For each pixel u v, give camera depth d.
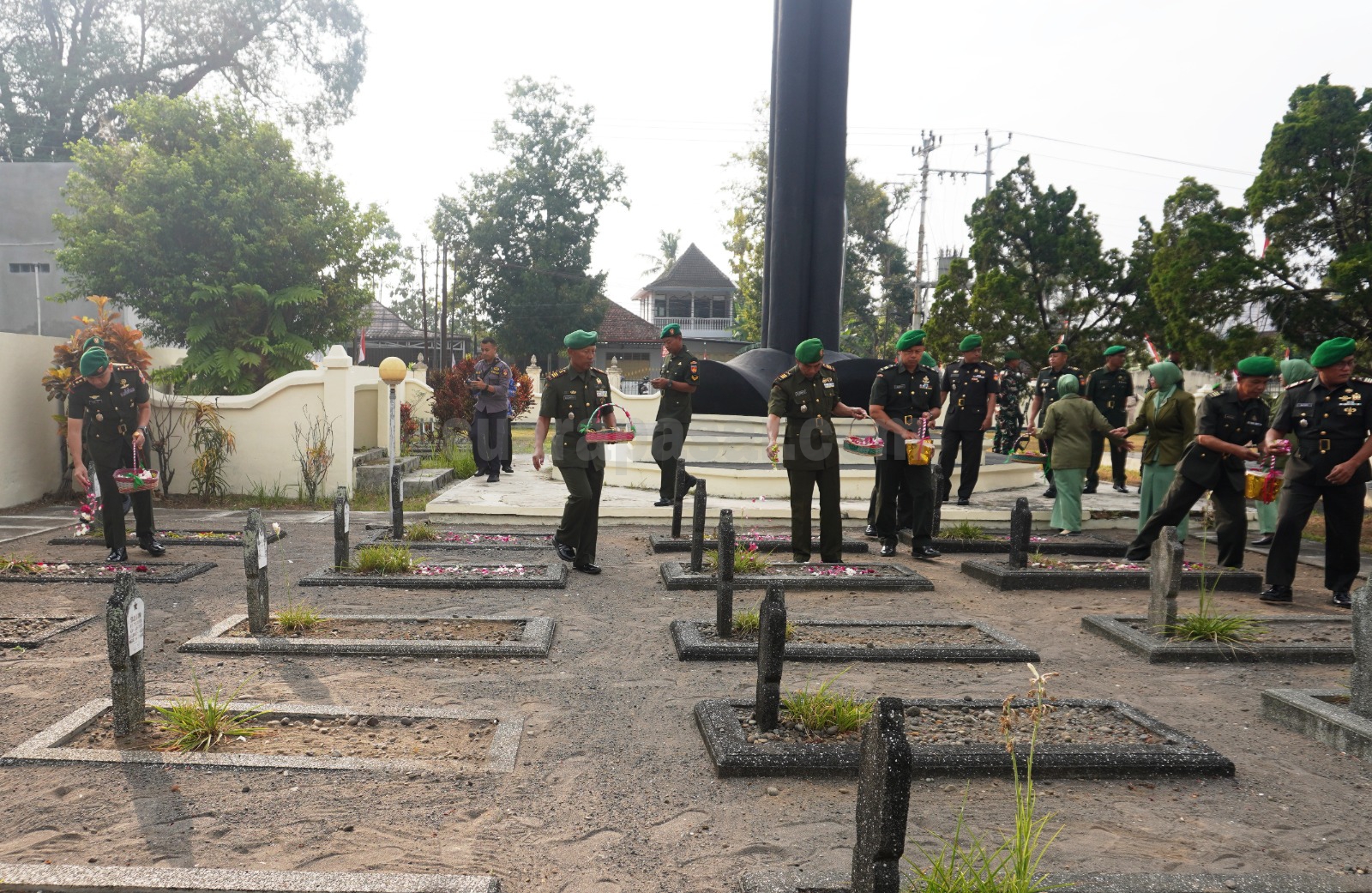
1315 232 16.89
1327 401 7.09
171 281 14.48
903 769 2.43
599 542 9.60
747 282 45.78
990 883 2.80
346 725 4.38
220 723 4.22
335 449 12.55
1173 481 8.40
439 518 10.49
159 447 12.26
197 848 3.18
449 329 56.69
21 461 11.50
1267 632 6.21
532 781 3.81
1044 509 10.93
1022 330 24.03
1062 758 3.94
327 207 16.12
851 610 6.89
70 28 30.55
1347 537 7.16
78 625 6.00
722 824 3.47
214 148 15.11
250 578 5.74
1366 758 4.19
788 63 15.22
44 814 3.40
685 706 4.77
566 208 47.06
